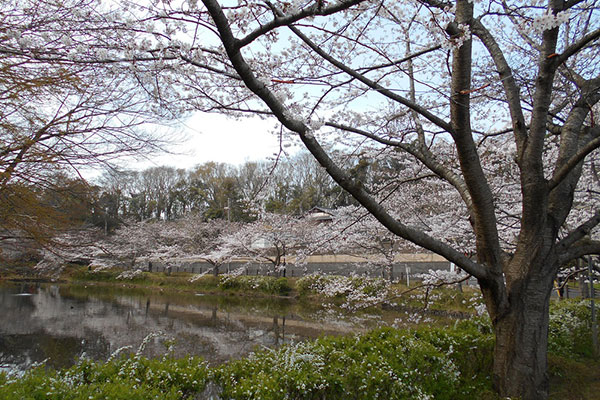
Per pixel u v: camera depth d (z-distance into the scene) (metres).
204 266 30.89
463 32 3.55
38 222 6.35
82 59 3.94
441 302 13.18
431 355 4.45
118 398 2.54
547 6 4.98
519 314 4.56
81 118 5.38
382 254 13.27
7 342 11.17
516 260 4.73
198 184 44.19
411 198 10.83
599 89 4.98
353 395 3.62
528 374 4.42
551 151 7.93
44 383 2.61
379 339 4.94
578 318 8.02
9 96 4.70
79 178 6.23
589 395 4.88
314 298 18.84
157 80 4.18
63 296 21.34
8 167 5.27
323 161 3.88
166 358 3.69
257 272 25.75
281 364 3.71
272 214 20.92
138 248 30.31
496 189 7.57
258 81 3.29
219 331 12.78
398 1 4.72
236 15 3.44
